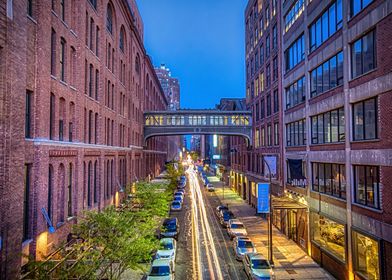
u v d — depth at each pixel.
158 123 59.50
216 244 29.17
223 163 92.88
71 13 24.62
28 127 18.06
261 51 45.09
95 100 29.95
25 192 17.66
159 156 92.25
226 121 56.22
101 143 31.56
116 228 16.73
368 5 17.55
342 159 20.77
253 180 48.72
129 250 15.88
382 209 16.44
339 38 21.06
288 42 32.06
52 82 20.59
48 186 20.34
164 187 40.16
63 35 22.36
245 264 21.77
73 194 24.02
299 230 28.44
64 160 22.41
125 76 44.41
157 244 19.12
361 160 18.42
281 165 34.03
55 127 21.08
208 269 22.73
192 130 58.00
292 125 31.27
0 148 13.98
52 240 20.05
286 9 32.56
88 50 27.88
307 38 26.75
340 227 21.05
